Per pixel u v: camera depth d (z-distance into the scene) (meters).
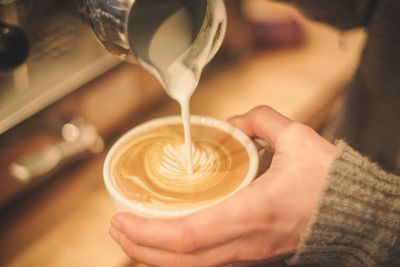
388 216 0.27
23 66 0.38
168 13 0.29
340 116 0.45
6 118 0.35
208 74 0.53
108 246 0.38
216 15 0.28
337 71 0.53
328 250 0.28
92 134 0.42
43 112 0.38
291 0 0.39
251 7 0.54
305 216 0.27
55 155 0.40
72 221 0.40
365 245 0.28
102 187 0.43
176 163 0.32
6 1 0.38
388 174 0.28
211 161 0.32
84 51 0.41
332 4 0.38
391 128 0.39
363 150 0.42
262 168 0.31
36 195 0.42
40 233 0.39
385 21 0.36
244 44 0.55
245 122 0.33
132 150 0.33
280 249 0.28
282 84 0.51
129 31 0.27
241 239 0.27
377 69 0.38
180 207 0.28
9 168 0.38
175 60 0.29
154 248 0.27
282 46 0.55
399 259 0.28
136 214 0.28
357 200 0.27
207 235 0.26
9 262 0.38
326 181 0.26
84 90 0.40
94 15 0.24
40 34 0.41
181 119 0.35
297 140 0.29
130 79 0.44
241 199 0.27
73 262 0.37
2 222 0.40
